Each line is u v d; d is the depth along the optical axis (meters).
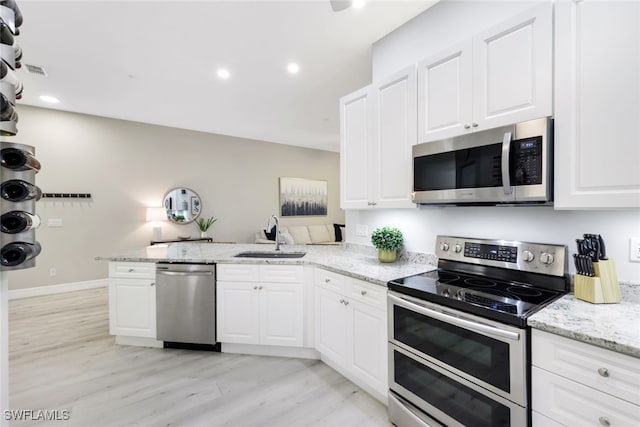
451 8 2.05
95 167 4.79
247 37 2.51
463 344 1.39
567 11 1.29
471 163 1.63
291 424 1.77
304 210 7.42
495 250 1.76
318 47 2.67
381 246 2.29
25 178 1.07
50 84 3.48
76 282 4.65
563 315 1.19
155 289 2.70
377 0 2.08
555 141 1.33
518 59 1.46
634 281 1.34
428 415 1.55
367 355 1.94
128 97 3.91
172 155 5.52
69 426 1.75
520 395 1.19
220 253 2.95
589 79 1.24
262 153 6.71
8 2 1.04
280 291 2.53
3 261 1.05
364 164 2.37
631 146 1.14
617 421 0.97
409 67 2.00
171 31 2.41
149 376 2.29
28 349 2.71
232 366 2.44
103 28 2.37
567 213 1.54
